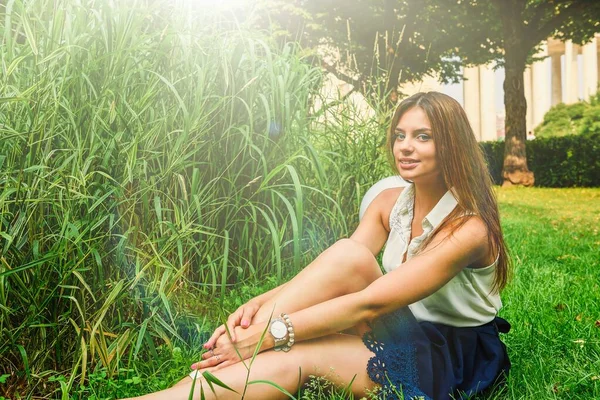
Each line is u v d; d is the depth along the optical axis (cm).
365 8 1527
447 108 181
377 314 178
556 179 1570
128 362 209
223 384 158
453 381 180
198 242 241
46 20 227
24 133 186
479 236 180
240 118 288
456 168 181
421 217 195
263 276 304
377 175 369
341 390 176
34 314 187
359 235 216
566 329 269
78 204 201
